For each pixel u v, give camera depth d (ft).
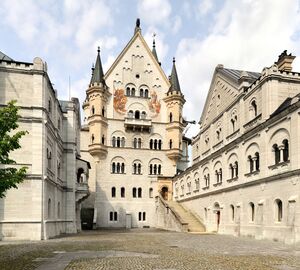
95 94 229.25
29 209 108.99
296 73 120.67
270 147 112.57
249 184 123.95
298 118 97.19
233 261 59.88
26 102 114.42
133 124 234.79
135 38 249.55
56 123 142.31
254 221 119.44
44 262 59.16
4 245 90.12
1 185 53.42
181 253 71.67
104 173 227.81
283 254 70.64
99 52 238.89
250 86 131.85
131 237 122.52
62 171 158.92
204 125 191.42
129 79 243.81
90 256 66.49
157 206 219.20
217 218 160.25
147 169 236.43
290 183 98.99
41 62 117.08
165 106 247.09
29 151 111.96
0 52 131.13
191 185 197.67
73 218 158.30
